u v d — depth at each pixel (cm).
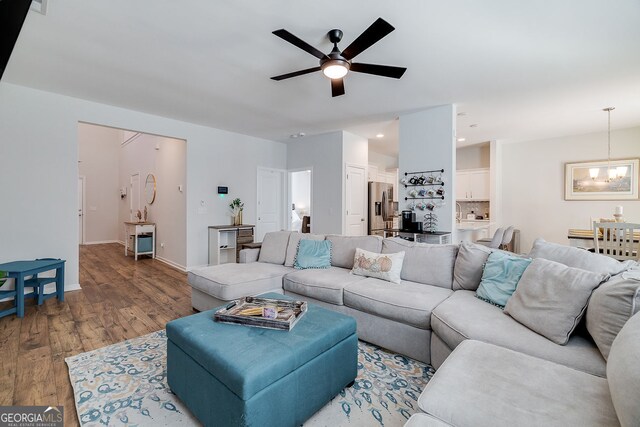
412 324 221
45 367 211
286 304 213
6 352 231
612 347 115
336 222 578
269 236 382
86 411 167
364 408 173
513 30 236
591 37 246
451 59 283
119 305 342
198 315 197
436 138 425
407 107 423
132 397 180
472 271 247
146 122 459
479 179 666
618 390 93
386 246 309
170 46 263
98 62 294
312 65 298
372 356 232
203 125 530
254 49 267
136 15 220
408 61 287
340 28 235
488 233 625
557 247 213
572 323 155
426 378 203
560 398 111
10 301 347
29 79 335
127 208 825
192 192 524
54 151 376
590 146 558
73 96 385
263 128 550
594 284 156
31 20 226
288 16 220
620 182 529
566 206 581
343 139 570
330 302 271
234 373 133
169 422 161
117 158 893
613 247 355
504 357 139
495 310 200
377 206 670
